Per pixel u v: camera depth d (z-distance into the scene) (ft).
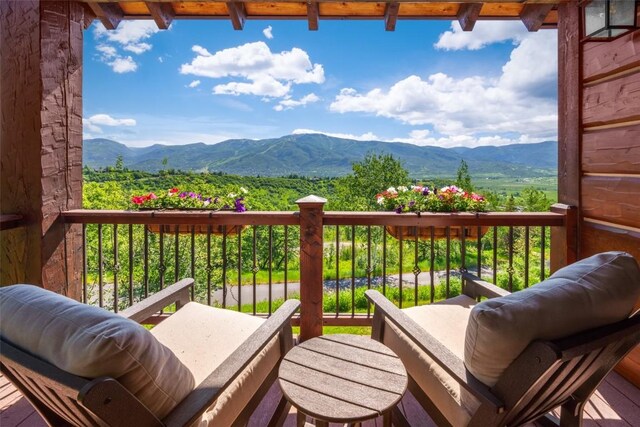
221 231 9.05
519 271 25.43
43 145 8.36
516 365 3.50
